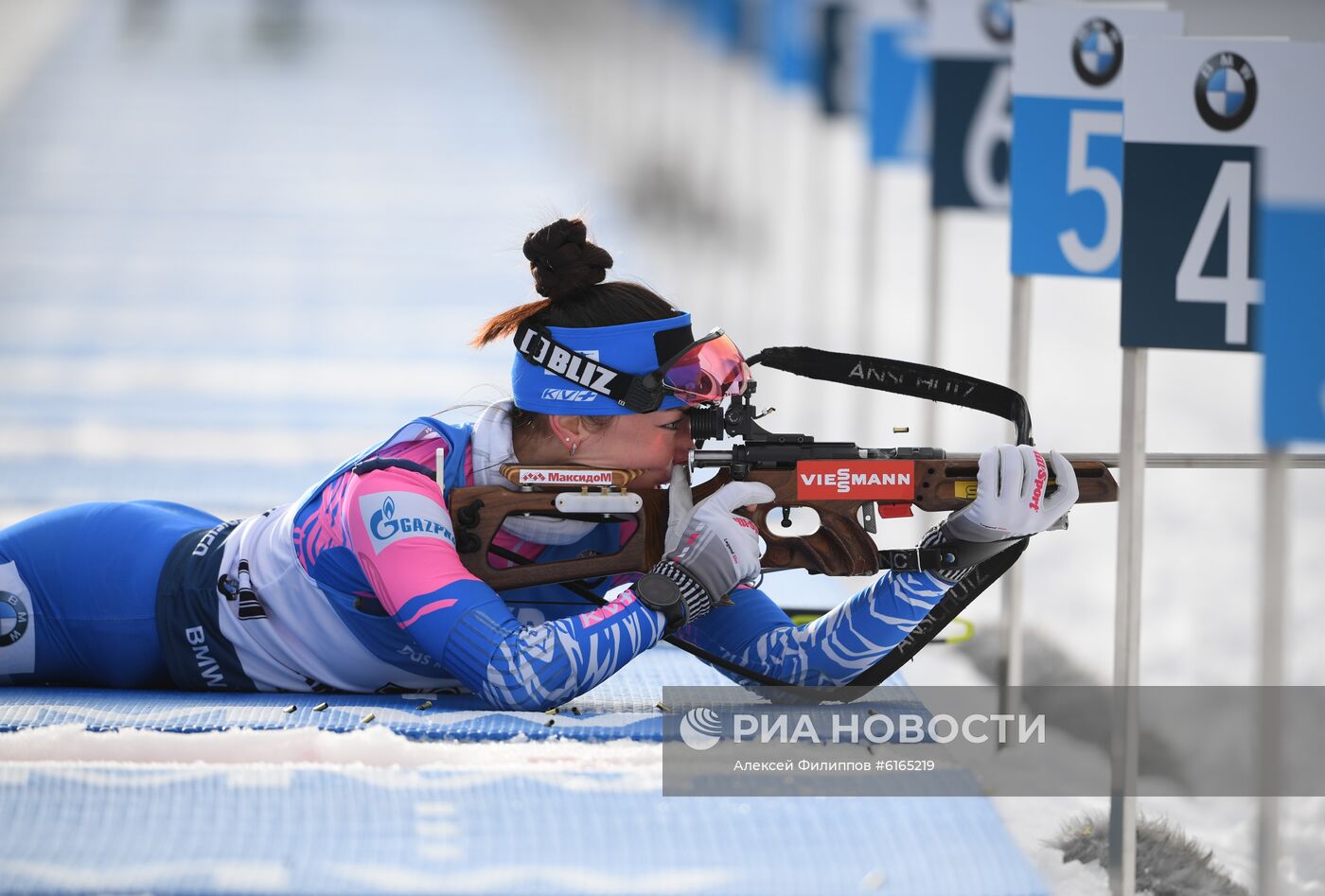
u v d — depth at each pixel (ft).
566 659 29.99
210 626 33.17
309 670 33.09
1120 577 30.83
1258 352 30.12
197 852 25.09
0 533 35.27
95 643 33.86
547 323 31.24
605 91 189.88
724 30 133.39
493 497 31.48
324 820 26.35
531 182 163.12
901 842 26.04
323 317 108.06
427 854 25.17
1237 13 118.42
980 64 50.47
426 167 172.45
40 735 29.22
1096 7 40.06
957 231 133.80
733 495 30.89
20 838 25.43
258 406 83.15
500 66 262.06
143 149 181.57
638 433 31.65
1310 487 71.46
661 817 26.73
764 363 32.14
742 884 24.44
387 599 30.91
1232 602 56.90
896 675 35.81
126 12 331.36
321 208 150.20
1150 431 78.43
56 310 108.58
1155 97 30.35
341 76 247.91
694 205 134.41
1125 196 30.78
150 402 83.51
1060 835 36.35
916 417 79.30
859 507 31.40
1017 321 41.55
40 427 77.10
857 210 132.57
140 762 29.01
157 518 35.12
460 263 127.44
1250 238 30.09
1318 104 28.86
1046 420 78.33
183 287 117.60
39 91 224.12
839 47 79.92
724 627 34.01
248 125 200.23
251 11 344.28
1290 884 36.22
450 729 30.04
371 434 77.25
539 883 24.32
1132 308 30.86
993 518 30.66
